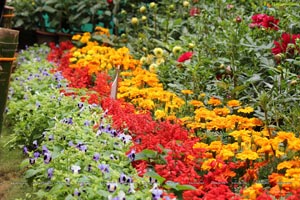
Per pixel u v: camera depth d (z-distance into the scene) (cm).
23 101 636
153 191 358
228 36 620
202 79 586
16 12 1064
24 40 1091
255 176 389
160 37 848
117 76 560
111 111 534
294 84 494
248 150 393
